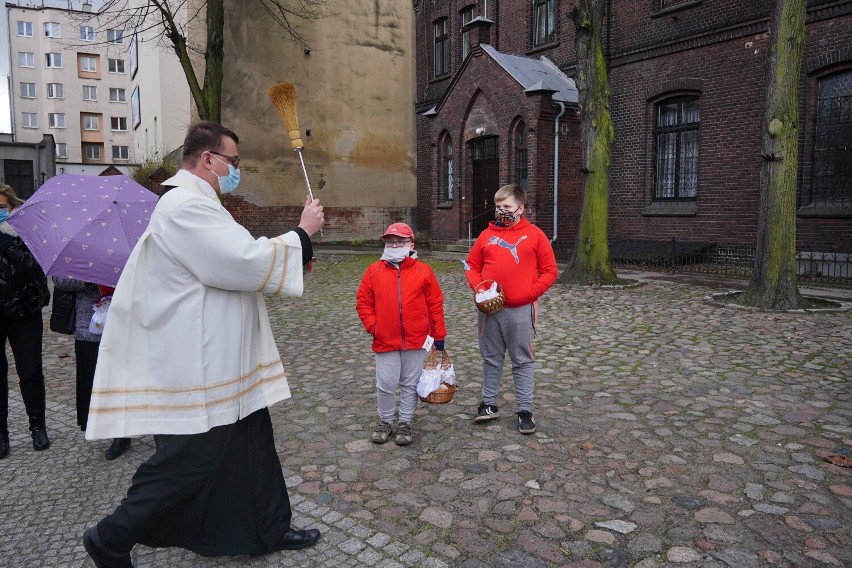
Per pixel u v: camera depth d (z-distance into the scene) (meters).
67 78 62.31
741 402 5.28
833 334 7.79
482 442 4.54
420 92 24.72
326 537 3.25
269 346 2.86
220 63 14.19
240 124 22.50
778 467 3.99
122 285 2.52
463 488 3.81
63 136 63.03
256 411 2.84
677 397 5.45
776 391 5.56
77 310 4.35
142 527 2.57
